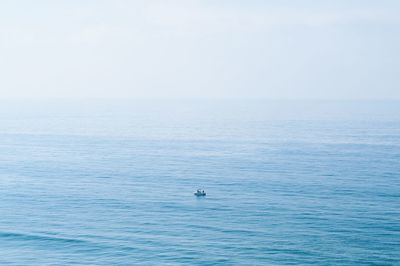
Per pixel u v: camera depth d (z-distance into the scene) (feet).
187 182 324.39
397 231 204.74
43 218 234.17
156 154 467.52
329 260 172.55
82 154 470.39
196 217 232.94
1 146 534.37
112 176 350.23
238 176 344.28
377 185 302.45
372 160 407.03
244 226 216.13
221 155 456.86
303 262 171.12
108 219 231.09
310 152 467.52
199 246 189.47
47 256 181.37
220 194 285.43
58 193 293.23
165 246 189.98
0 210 250.78
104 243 194.80
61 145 545.44
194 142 568.82
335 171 356.79
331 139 572.92
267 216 232.94
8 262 175.63
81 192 295.48
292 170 366.02
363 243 189.98
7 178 344.90
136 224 221.66
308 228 211.41
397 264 167.94
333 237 197.98
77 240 199.21
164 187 308.60
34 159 437.99
